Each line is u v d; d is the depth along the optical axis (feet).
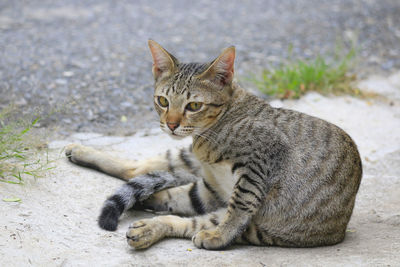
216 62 21.45
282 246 20.85
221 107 22.15
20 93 35.60
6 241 17.57
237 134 21.24
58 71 41.14
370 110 38.58
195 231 20.66
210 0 72.95
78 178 24.17
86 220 20.70
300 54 49.52
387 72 46.14
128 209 23.07
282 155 20.85
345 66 44.14
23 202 20.53
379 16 64.13
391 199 26.08
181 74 22.04
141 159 28.22
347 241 21.35
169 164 25.50
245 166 20.53
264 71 42.83
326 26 59.88
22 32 52.70
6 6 64.18
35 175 22.67
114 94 37.93
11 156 23.29
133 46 50.19
